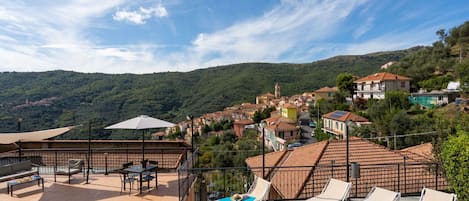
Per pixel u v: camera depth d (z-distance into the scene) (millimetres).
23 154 11844
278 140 44875
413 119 29797
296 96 77750
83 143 12336
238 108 74000
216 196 8578
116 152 12109
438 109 35094
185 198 7062
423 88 48156
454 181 6164
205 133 59094
